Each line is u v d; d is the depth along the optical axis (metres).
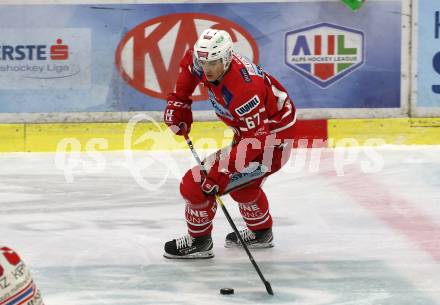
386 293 11.30
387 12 20.64
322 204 16.11
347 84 20.81
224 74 11.75
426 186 17.31
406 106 20.91
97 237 14.05
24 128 20.52
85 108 20.66
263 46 20.67
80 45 20.52
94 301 11.03
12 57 20.44
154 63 20.66
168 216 15.34
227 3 20.55
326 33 20.67
